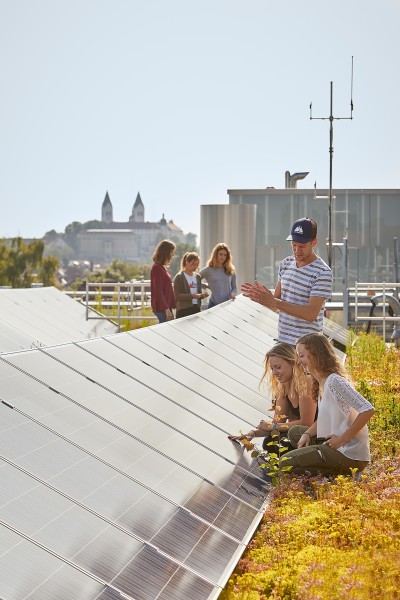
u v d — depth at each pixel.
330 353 7.91
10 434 5.65
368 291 29.88
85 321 23.23
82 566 4.74
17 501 4.96
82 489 5.53
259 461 7.99
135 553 5.16
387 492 7.03
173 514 5.90
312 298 8.76
